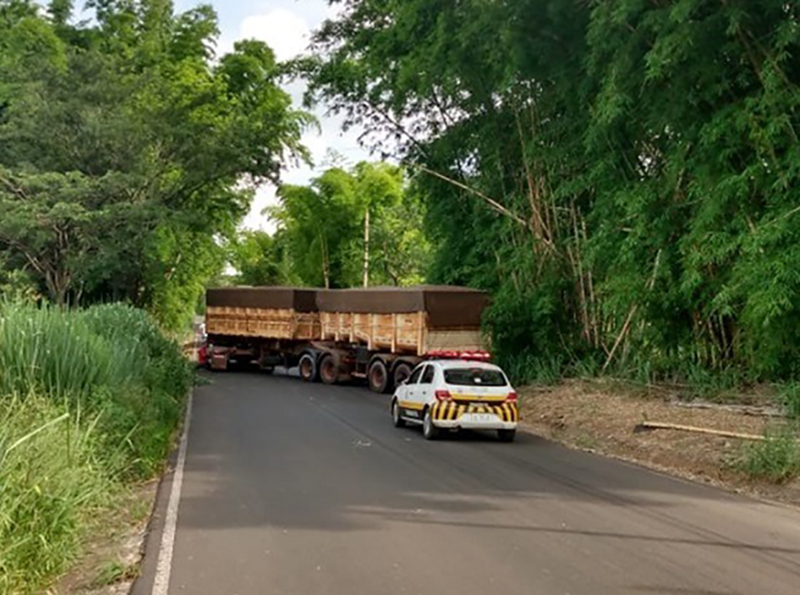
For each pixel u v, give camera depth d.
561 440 15.50
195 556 7.09
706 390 16.84
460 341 23.98
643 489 10.62
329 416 18.45
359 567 6.78
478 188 25.56
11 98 31.72
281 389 26.06
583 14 17.05
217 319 36.03
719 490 10.68
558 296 22.16
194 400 21.88
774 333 13.98
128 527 8.17
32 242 29.03
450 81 22.16
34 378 10.25
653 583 6.40
